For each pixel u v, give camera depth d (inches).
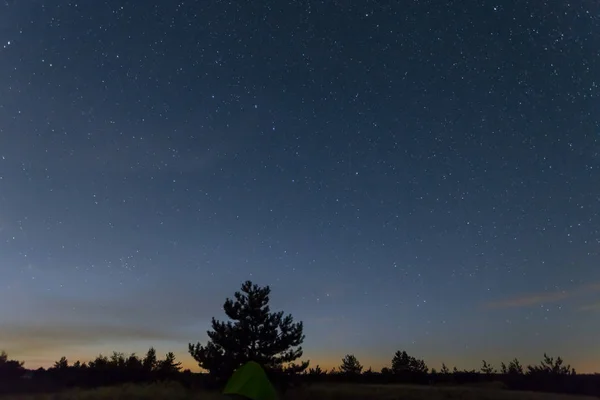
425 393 1059.3
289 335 942.4
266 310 956.0
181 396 878.4
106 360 1428.4
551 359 1321.4
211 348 938.1
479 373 1439.5
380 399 956.6
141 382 1217.4
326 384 1226.6
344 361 1520.7
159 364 1450.5
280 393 897.5
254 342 930.1
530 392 1098.1
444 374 1487.5
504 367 1378.0
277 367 924.0
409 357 1562.5
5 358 1298.0
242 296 961.5
